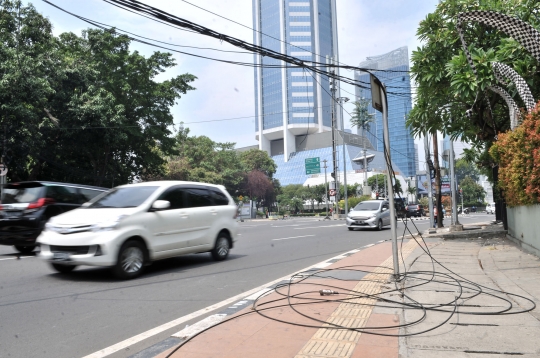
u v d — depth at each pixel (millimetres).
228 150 66562
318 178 89250
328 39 75938
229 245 9961
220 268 8719
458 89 11172
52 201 10477
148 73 28188
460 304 5277
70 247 7090
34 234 10078
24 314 5273
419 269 8031
